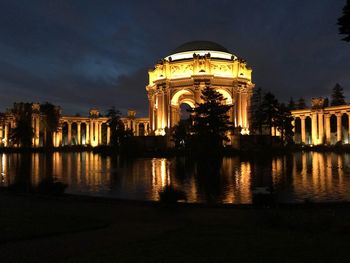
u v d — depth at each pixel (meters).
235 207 22.12
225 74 113.81
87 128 168.62
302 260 10.75
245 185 35.25
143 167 56.56
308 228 15.90
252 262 10.64
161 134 114.12
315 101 128.50
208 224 17.56
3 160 77.88
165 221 18.36
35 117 145.62
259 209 21.52
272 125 93.06
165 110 114.81
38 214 19.20
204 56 111.25
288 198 28.25
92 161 73.44
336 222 16.55
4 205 22.77
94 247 12.84
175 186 35.12
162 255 11.48
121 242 13.52
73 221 17.36
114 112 128.25
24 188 29.61
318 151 102.38
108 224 17.19
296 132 147.88
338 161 65.38
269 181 37.66
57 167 58.59
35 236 14.42
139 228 16.38
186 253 11.70
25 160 78.06
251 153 84.06
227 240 13.44
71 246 13.04
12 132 131.12
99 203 23.61
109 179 41.34
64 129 176.12
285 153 90.00
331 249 11.92
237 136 99.88
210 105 72.88
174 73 115.31
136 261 10.89
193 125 75.62
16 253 12.16
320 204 22.27
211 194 30.36
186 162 65.94
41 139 153.25
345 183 36.06
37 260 11.32
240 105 113.56
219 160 68.81
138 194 31.09
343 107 121.19
